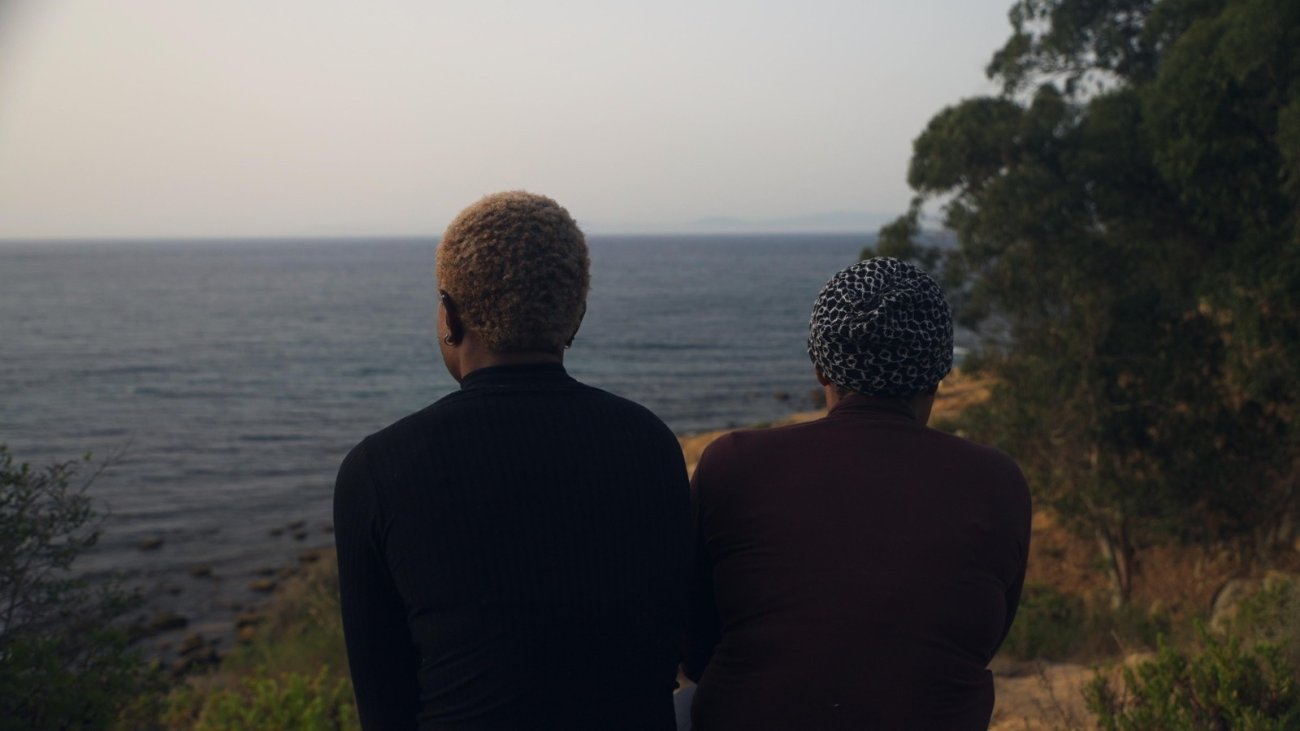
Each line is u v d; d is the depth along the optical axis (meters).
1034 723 4.54
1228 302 10.84
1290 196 10.33
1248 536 12.67
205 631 18.42
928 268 14.20
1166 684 3.75
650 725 1.63
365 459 1.58
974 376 13.95
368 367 61.88
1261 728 3.41
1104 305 12.20
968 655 1.74
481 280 1.62
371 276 185.25
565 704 1.53
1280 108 9.89
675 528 1.70
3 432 40.78
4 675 3.10
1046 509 13.98
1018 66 15.35
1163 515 12.38
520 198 1.69
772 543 1.81
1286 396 11.32
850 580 1.74
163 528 26.97
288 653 9.41
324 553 24.12
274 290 142.88
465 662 1.51
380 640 1.60
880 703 1.67
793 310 98.00
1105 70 15.47
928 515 1.77
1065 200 12.05
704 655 2.04
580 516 1.58
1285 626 4.75
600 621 1.57
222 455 37.12
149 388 53.94
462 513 1.53
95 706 3.36
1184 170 10.78
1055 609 9.45
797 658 1.72
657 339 72.75
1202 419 12.31
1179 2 13.04
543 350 1.69
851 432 1.88
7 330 86.12
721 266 197.62
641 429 1.70
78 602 3.64
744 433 1.99
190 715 6.07
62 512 3.58
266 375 58.59
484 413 1.60
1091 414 12.30
